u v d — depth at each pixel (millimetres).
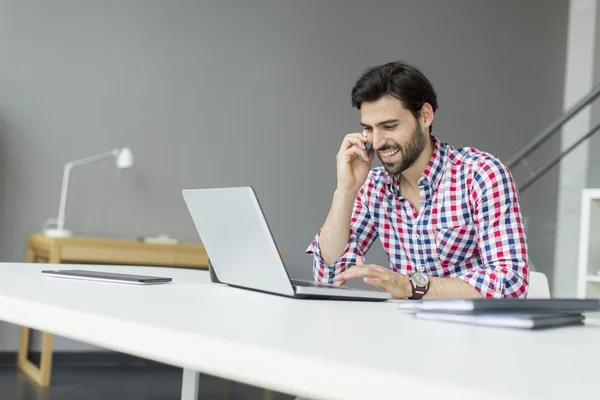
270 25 5031
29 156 4406
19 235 4379
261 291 1352
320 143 5145
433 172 2062
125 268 1796
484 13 5680
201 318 805
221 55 4891
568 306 1000
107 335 749
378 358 579
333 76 5195
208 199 1377
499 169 1951
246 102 4953
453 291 1583
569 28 5922
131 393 3662
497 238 1881
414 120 2037
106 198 4590
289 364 560
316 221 5121
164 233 4734
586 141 5812
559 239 3924
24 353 4230
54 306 845
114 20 4617
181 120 4777
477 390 472
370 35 5320
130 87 4648
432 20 5520
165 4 4746
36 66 4430
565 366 621
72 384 3809
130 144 4648
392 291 1521
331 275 2031
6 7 4371
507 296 1688
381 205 2197
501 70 5715
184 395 1622
